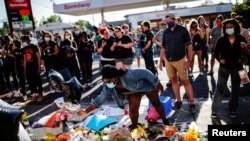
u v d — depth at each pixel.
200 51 9.67
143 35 9.19
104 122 4.90
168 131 4.46
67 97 4.70
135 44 12.03
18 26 12.00
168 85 8.74
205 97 7.18
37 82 8.33
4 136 2.46
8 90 10.54
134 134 4.34
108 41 7.83
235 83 5.45
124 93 4.71
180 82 8.77
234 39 5.27
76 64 9.02
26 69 8.21
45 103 8.09
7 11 11.84
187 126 5.11
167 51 6.19
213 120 5.54
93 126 4.85
